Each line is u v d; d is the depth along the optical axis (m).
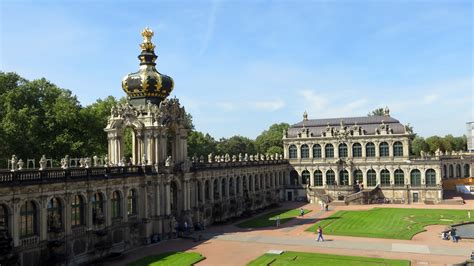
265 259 56.88
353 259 56.69
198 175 86.06
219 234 77.44
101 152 99.44
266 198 122.00
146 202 70.38
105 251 60.34
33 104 89.62
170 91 80.44
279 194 136.12
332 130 137.88
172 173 76.19
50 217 52.88
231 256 59.53
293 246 66.00
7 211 47.00
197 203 84.94
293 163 141.25
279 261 56.03
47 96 93.38
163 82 77.94
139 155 74.31
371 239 70.75
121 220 65.00
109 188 62.25
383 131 132.25
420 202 125.19
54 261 50.94
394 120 134.38
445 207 112.06
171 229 74.12
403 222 86.88
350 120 140.62
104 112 107.75
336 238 72.00
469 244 66.38
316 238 72.19
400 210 106.44
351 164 134.38
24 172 48.56
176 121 79.12
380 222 87.50
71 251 54.94
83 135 94.69
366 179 133.88
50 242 51.62
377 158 132.50
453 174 154.88
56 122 89.50
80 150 91.69
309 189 133.75
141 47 78.88
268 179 127.12
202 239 72.81
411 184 128.25
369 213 101.75
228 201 98.69
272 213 106.56
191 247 66.38
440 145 196.38
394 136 130.88
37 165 85.75
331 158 137.62
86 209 57.84
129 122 73.75
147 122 73.50
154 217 72.06
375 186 132.62
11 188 46.72
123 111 74.25
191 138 139.75
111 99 119.19
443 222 86.38
